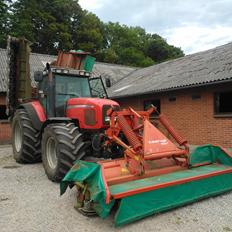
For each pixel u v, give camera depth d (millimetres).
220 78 9883
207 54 15367
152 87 13219
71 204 4773
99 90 7965
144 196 4070
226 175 5211
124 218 3867
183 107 12234
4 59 16812
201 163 5539
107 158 6141
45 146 6367
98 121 6344
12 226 4008
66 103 7137
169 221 4129
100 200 3865
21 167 7574
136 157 4723
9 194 5297
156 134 5066
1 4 29531
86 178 4113
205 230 3863
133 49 44750
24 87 9039
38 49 36562
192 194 4672
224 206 4680
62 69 7348
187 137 12047
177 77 13070
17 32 30125
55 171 5898
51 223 4090
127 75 20703
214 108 10844
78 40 40281
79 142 5938
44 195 5219
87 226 3990
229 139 10305
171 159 5379
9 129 13859
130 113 5492
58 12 39594
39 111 7543
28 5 34906
